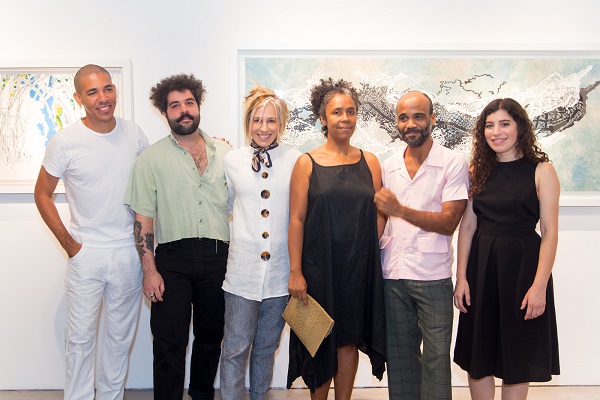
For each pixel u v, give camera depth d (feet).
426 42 9.39
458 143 9.58
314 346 6.75
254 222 7.14
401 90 9.49
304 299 6.89
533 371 6.68
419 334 7.29
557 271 9.84
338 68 9.43
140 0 9.40
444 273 7.01
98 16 9.40
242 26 9.46
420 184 7.03
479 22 9.50
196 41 9.46
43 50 9.43
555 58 9.49
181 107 7.39
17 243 9.71
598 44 9.40
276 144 7.36
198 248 7.49
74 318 7.79
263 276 7.08
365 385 10.02
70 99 9.44
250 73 9.43
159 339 7.52
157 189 7.54
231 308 7.22
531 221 6.84
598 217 9.78
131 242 7.88
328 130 7.13
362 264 7.00
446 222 6.72
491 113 6.88
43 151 9.50
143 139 8.18
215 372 8.29
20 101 9.44
